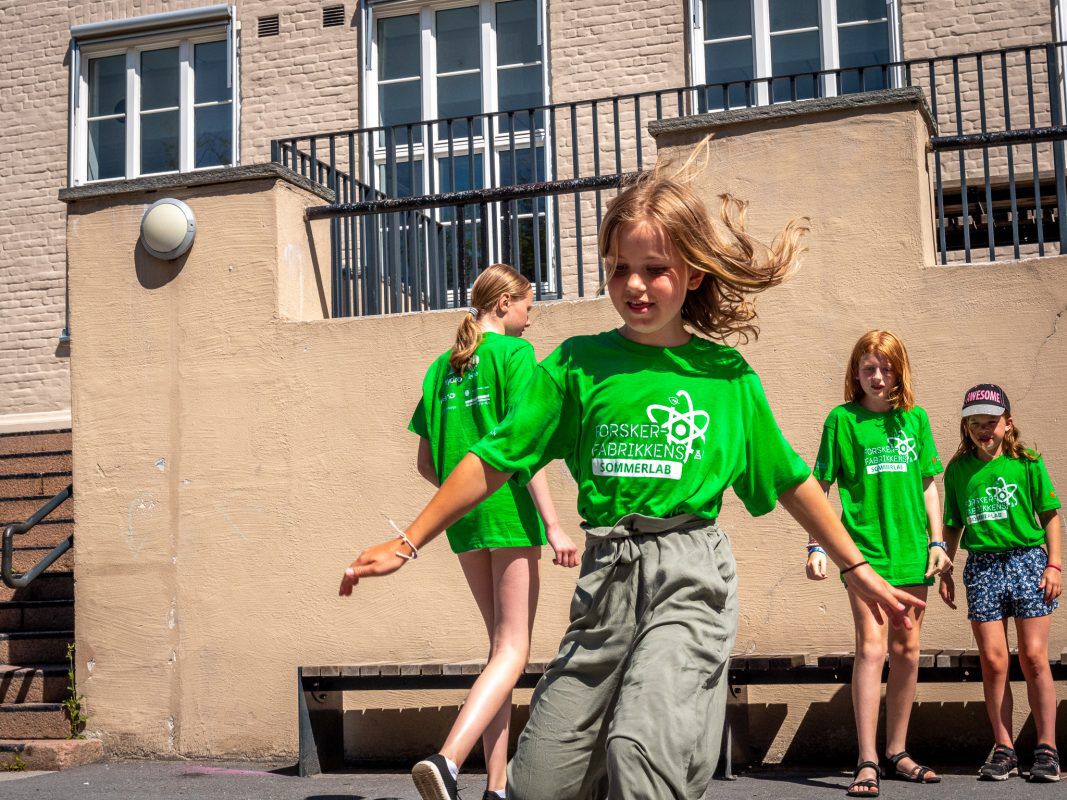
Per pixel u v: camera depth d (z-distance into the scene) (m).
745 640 5.82
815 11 10.05
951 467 5.31
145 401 6.73
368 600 6.30
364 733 6.32
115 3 11.67
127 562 6.66
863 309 5.84
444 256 7.02
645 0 10.33
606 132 10.27
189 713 6.48
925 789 4.86
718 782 5.23
